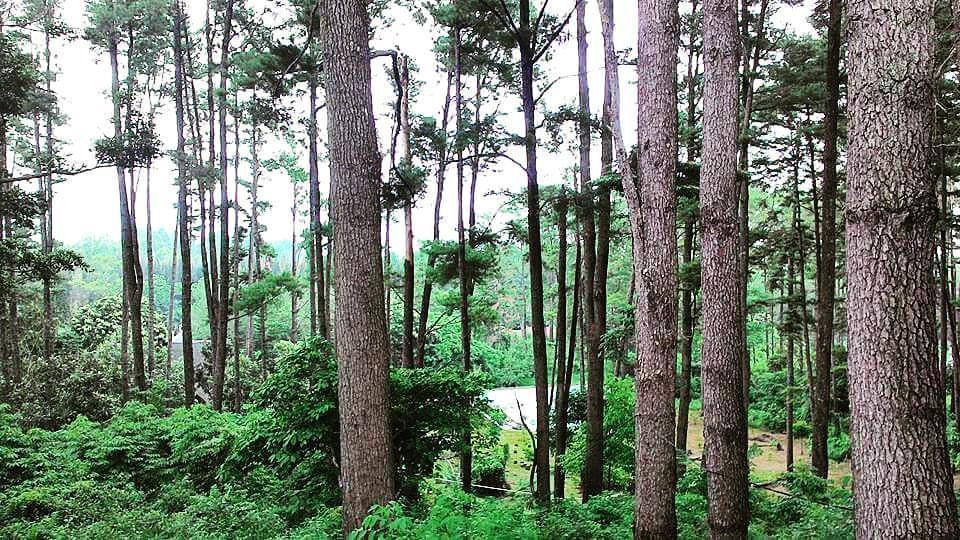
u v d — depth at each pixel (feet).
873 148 11.62
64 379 65.46
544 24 37.93
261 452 31.07
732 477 21.71
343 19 22.61
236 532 26.16
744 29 45.96
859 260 11.82
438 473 35.91
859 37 11.91
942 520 10.91
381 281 23.11
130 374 83.51
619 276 100.48
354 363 22.38
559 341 46.65
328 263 70.85
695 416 95.25
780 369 112.57
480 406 32.53
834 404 81.20
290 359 30.17
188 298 67.00
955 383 63.10
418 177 46.16
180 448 40.19
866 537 11.59
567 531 26.40
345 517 22.31
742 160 49.67
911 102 11.39
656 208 21.68
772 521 30.14
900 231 11.35
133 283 68.49
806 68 46.44
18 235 70.64
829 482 38.32
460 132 42.11
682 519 29.91
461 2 42.29
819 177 57.52
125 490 34.96
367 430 22.21
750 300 73.97
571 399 65.31
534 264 35.81
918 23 11.45
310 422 28.81
